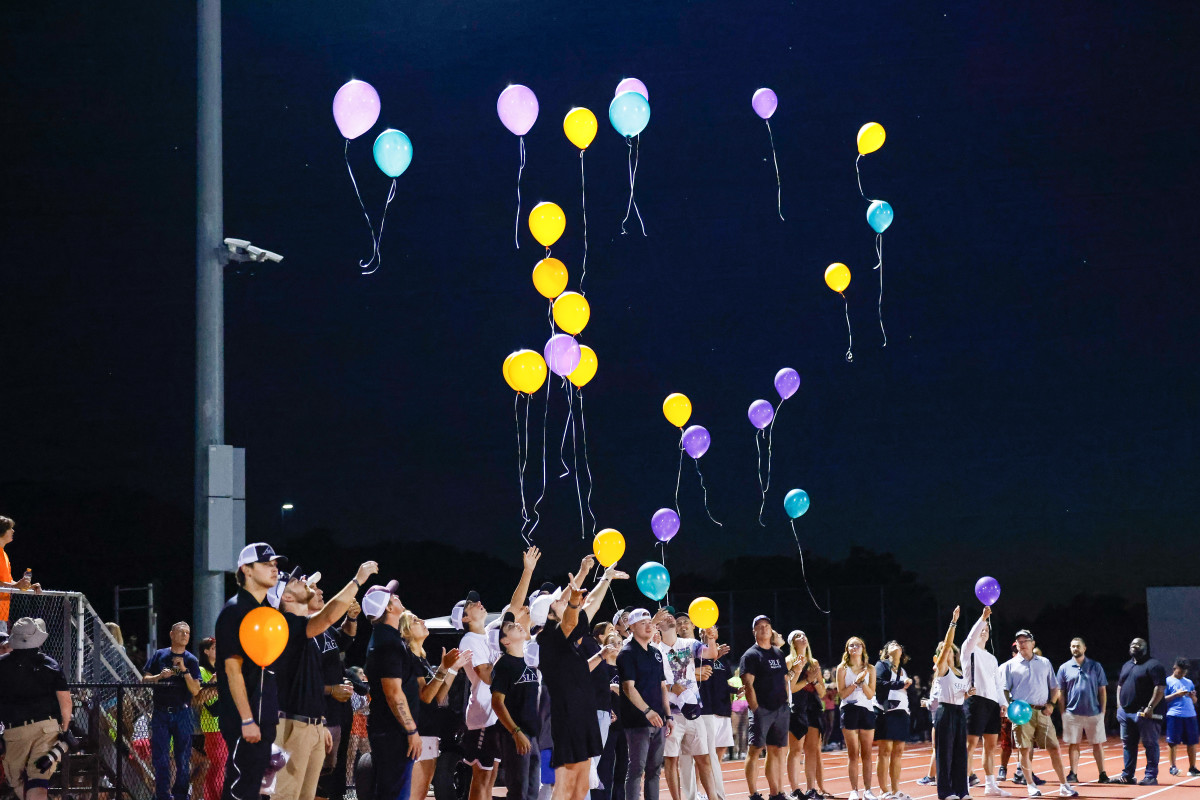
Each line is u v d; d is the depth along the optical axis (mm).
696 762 10422
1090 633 32969
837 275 12656
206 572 9898
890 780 12438
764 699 11125
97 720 8930
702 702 10547
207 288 10312
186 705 8734
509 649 7938
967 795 11938
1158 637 22734
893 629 24172
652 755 9461
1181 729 15453
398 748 7324
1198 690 21609
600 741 7934
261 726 6156
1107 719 24203
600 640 9555
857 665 12047
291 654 6719
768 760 11133
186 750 8688
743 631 24562
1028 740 12891
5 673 7996
